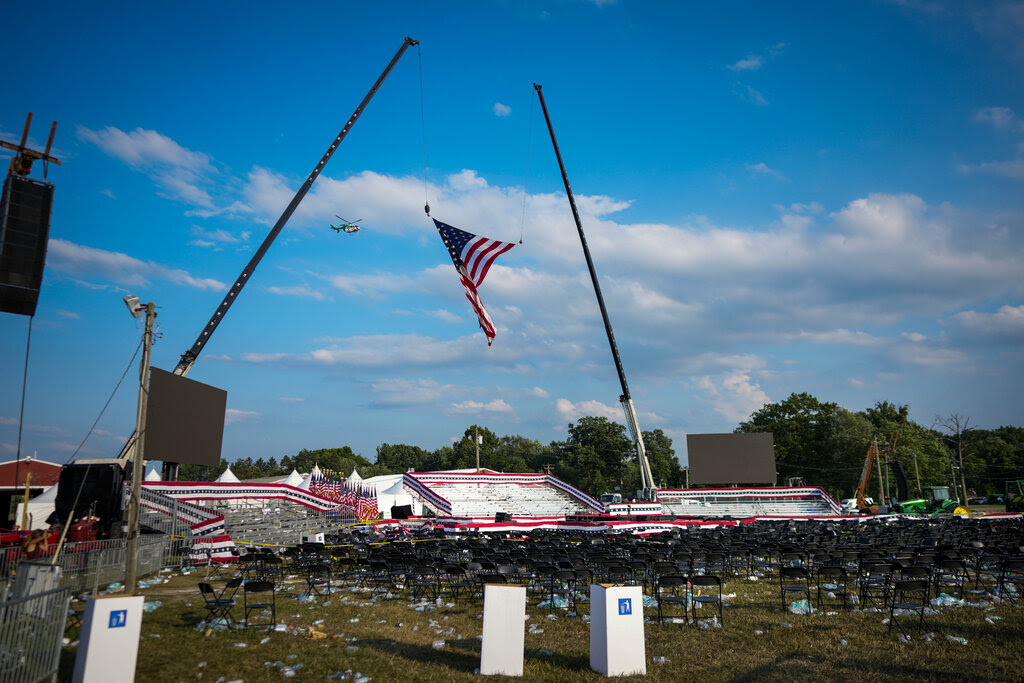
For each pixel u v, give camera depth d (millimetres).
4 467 43688
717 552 19281
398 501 52000
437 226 33031
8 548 15039
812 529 32250
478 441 62781
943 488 55438
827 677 9219
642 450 49031
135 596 8664
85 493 23531
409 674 9508
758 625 12648
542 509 52375
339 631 12391
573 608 14422
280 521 34062
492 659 9523
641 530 38812
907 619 12680
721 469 52812
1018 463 99688
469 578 18219
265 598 15938
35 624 7984
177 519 26109
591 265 49906
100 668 8289
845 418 81438
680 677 9391
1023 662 9539
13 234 18250
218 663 9984
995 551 16953
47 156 19125
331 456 130000
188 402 33719
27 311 18812
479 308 31922
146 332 15352
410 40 53938
